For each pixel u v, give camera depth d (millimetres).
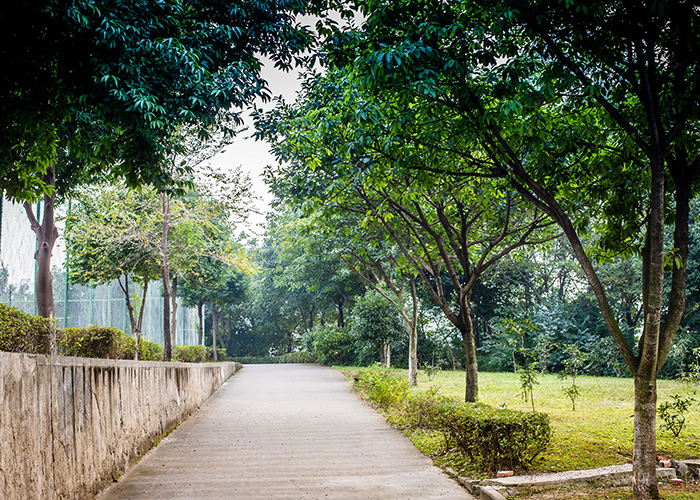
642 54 5664
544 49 6480
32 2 6238
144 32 7012
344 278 31969
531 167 7887
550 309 31422
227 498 5699
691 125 6852
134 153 8562
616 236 7484
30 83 6961
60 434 4785
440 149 7801
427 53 5992
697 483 6258
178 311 35031
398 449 8312
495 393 16734
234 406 14344
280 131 10117
